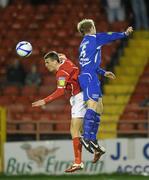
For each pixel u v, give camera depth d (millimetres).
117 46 58375
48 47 59500
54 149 44594
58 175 44062
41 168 44688
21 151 44906
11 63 58406
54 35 61188
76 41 59938
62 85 27172
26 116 51875
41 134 48688
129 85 54969
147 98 52906
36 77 54875
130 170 44531
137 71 56469
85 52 27078
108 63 56312
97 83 27062
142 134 49438
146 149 44594
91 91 26891
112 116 51562
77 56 57844
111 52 57750
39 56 58719
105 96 53625
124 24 60406
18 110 52875
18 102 54031
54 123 48969
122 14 61406
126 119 51031
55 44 59812
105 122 49188
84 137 26922
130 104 52906
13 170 44875
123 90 54406
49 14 63875
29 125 50156
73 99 27547
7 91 54938
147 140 44688
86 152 44219
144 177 42500
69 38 60531
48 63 27609
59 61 27641
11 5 65562
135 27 60531
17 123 47750
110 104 52781
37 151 44750
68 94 29188
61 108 52656
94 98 26922
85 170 44281
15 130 48375
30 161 44781
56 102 53094
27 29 62500
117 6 61500
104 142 44531
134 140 44656
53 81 55469
